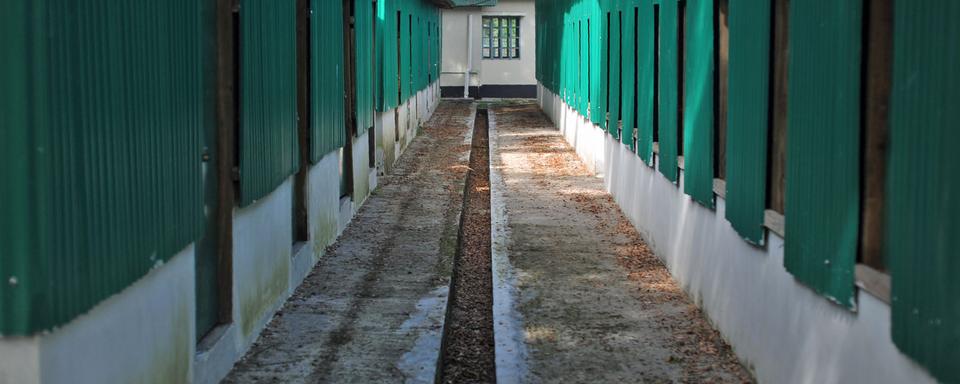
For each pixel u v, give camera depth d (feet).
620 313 29.89
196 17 20.38
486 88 132.46
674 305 30.78
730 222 25.38
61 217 14.43
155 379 18.69
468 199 57.26
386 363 24.71
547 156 72.02
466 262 41.19
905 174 14.60
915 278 14.24
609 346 26.63
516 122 100.17
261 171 26.40
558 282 33.83
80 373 15.53
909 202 14.43
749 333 23.99
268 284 28.04
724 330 26.71
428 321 28.48
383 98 57.98
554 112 96.27
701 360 25.38
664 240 36.37
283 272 29.99
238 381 23.24
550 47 101.40
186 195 19.81
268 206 28.02
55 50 14.16
